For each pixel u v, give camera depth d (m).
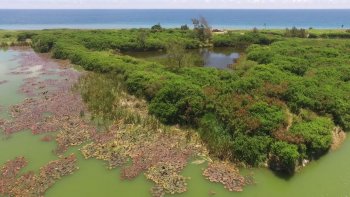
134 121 32.44
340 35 91.94
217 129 28.75
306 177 24.08
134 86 40.06
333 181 23.61
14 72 53.28
